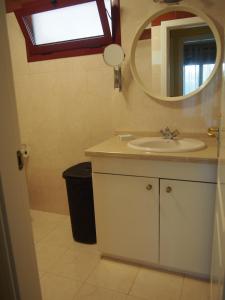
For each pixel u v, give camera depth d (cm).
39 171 245
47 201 249
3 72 69
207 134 175
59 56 208
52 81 216
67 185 185
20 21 203
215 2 157
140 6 175
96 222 167
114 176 153
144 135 193
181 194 140
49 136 231
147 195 148
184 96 175
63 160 232
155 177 144
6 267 75
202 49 167
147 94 185
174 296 141
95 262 173
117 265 168
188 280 152
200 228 140
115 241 165
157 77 181
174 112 181
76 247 191
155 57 179
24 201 80
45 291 148
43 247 192
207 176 132
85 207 185
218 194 112
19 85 229
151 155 139
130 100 192
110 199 158
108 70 195
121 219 159
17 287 78
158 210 148
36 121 232
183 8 165
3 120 69
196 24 166
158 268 162
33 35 209
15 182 75
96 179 159
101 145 168
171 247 151
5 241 73
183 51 172
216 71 163
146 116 190
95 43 194
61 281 156
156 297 141
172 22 171
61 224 228
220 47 160
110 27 184
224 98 100
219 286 78
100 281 155
